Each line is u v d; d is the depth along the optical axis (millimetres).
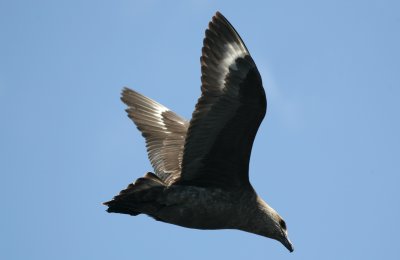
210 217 16141
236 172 16062
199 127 15477
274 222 16797
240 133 15609
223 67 15344
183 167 15867
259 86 15188
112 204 15703
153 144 18344
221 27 15383
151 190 15703
